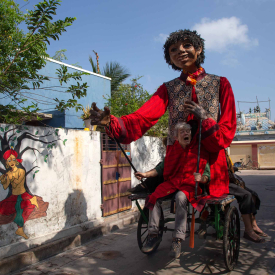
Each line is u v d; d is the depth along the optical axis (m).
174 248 3.18
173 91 3.96
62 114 8.98
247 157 25.06
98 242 4.95
